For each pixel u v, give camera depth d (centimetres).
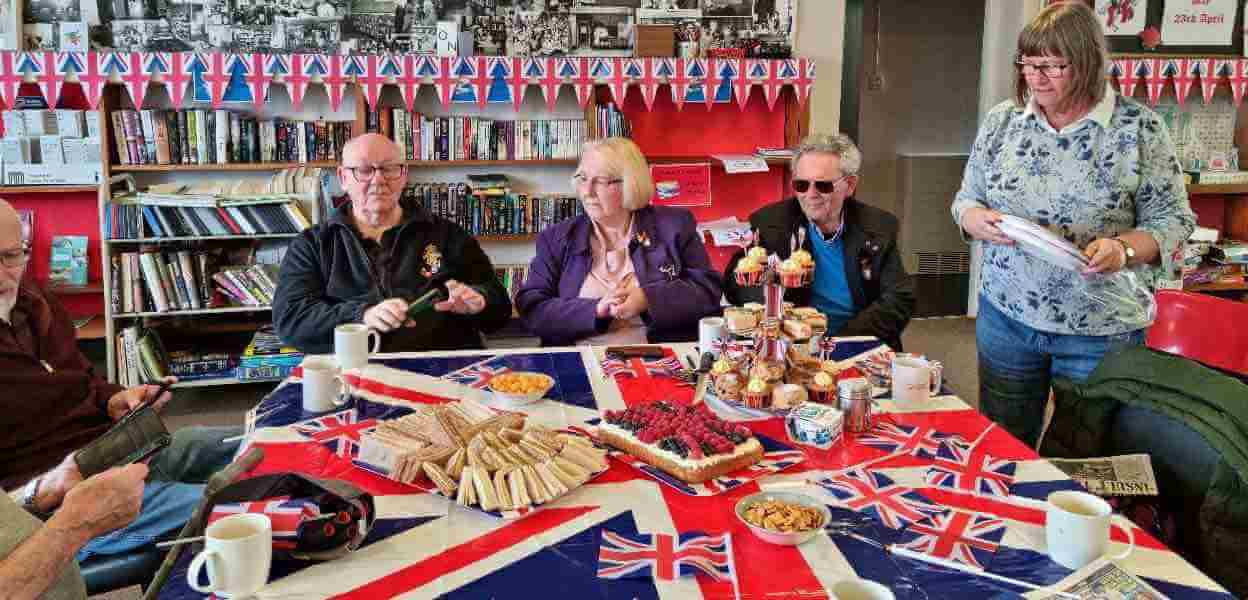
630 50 451
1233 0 492
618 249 274
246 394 420
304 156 413
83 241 423
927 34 593
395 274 269
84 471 148
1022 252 228
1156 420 166
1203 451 155
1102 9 483
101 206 388
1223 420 150
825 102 477
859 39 488
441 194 424
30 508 147
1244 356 194
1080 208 220
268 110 426
